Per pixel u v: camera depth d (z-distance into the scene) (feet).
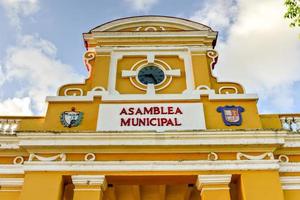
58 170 30.94
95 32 42.65
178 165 31.12
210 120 34.27
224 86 37.78
